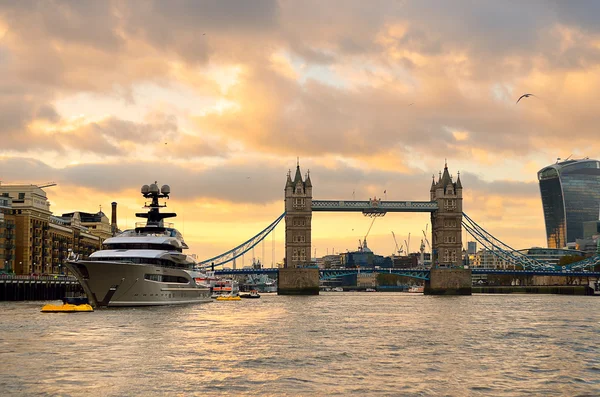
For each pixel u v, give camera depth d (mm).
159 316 118000
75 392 54062
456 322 119062
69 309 123438
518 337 93000
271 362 68250
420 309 167000
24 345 77062
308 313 145625
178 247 148625
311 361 69312
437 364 68312
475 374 63031
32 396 52750
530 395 54844
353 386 57219
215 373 61938
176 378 59500
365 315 139125
